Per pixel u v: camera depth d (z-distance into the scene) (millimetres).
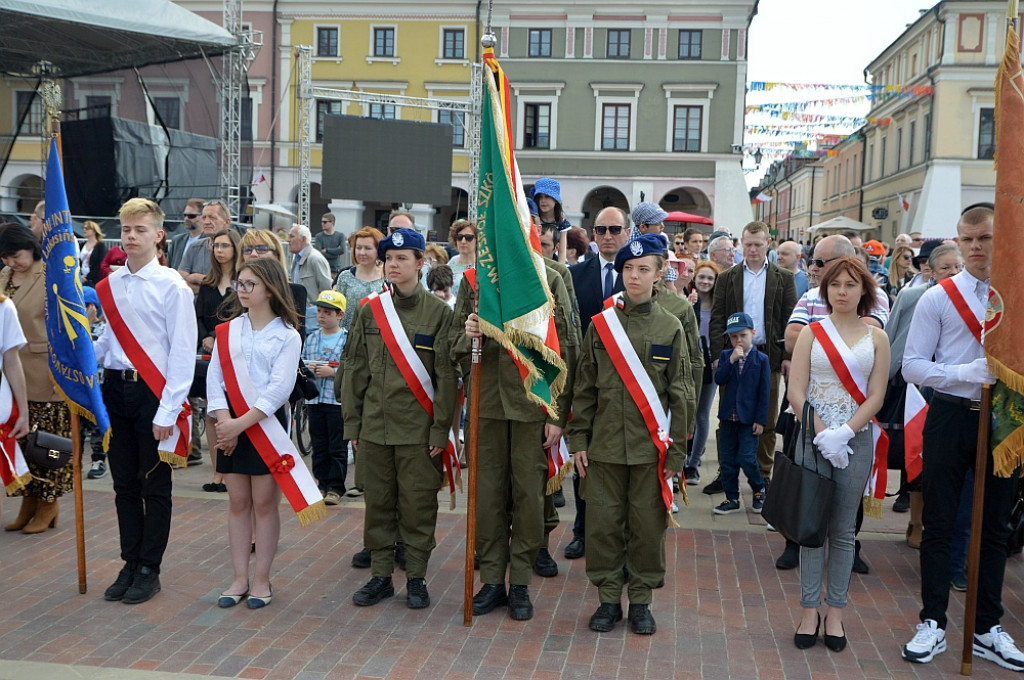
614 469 4738
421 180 23109
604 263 6258
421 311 5070
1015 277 4059
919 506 6105
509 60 33219
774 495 4453
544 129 33562
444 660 4332
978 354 4430
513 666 4277
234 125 19969
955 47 33688
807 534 4289
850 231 34688
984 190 34094
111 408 5035
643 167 33344
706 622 4840
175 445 4930
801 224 59656
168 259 8875
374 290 7684
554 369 4734
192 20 18234
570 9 32781
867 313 4637
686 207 35812
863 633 4742
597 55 32938
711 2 32250
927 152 35188
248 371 4930
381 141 22734
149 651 4379
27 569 5461
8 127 21531
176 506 6766
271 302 4996
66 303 4969
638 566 4742
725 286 7078
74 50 19328
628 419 4652
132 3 17062
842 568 4523
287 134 33469
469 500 4715
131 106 21016
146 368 4934
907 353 4574
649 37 32750
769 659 4406
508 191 4688
